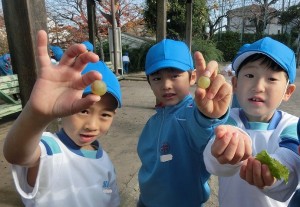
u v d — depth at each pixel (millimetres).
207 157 505
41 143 542
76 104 389
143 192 781
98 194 614
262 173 421
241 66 631
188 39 3594
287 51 617
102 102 580
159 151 725
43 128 417
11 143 429
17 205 1040
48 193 547
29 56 926
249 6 11148
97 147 666
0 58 2787
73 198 572
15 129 418
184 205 711
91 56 389
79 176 589
